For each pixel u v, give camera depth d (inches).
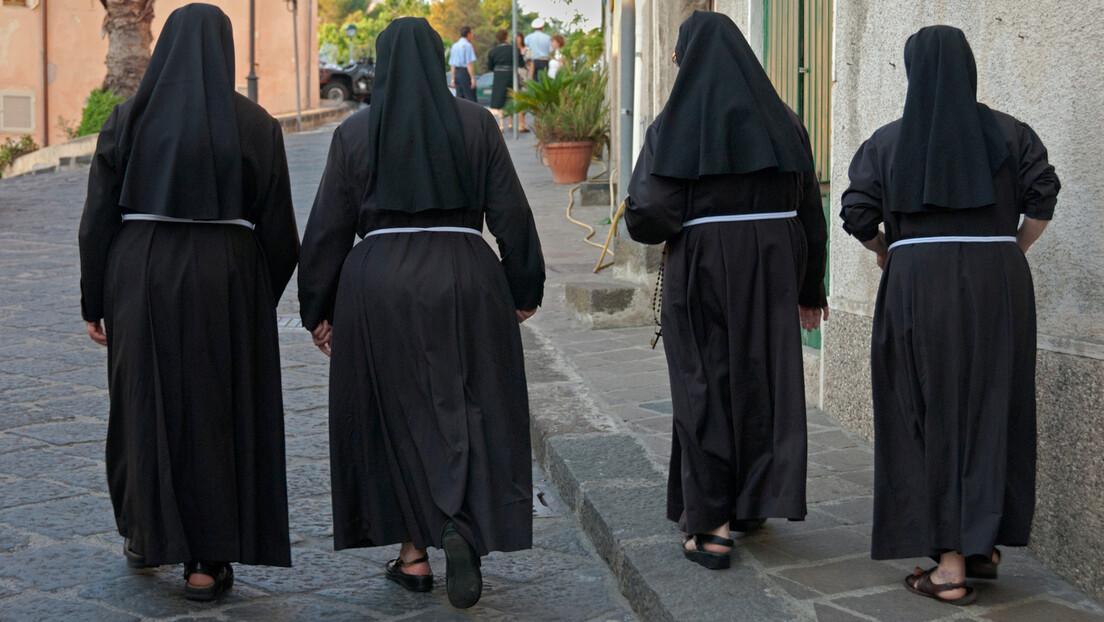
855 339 182.9
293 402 217.5
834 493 152.9
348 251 128.0
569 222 435.8
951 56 114.0
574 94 552.4
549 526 157.5
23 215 473.7
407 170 121.2
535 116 581.0
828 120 209.0
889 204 118.9
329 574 140.0
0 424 199.0
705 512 124.4
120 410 127.9
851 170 124.0
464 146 124.2
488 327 123.7
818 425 189.8
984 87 142.0
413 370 121.5
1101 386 117.5
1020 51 133.6
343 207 126.0
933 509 115.3
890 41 168.2
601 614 128.6
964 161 113.0
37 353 253.6
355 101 1176.2
